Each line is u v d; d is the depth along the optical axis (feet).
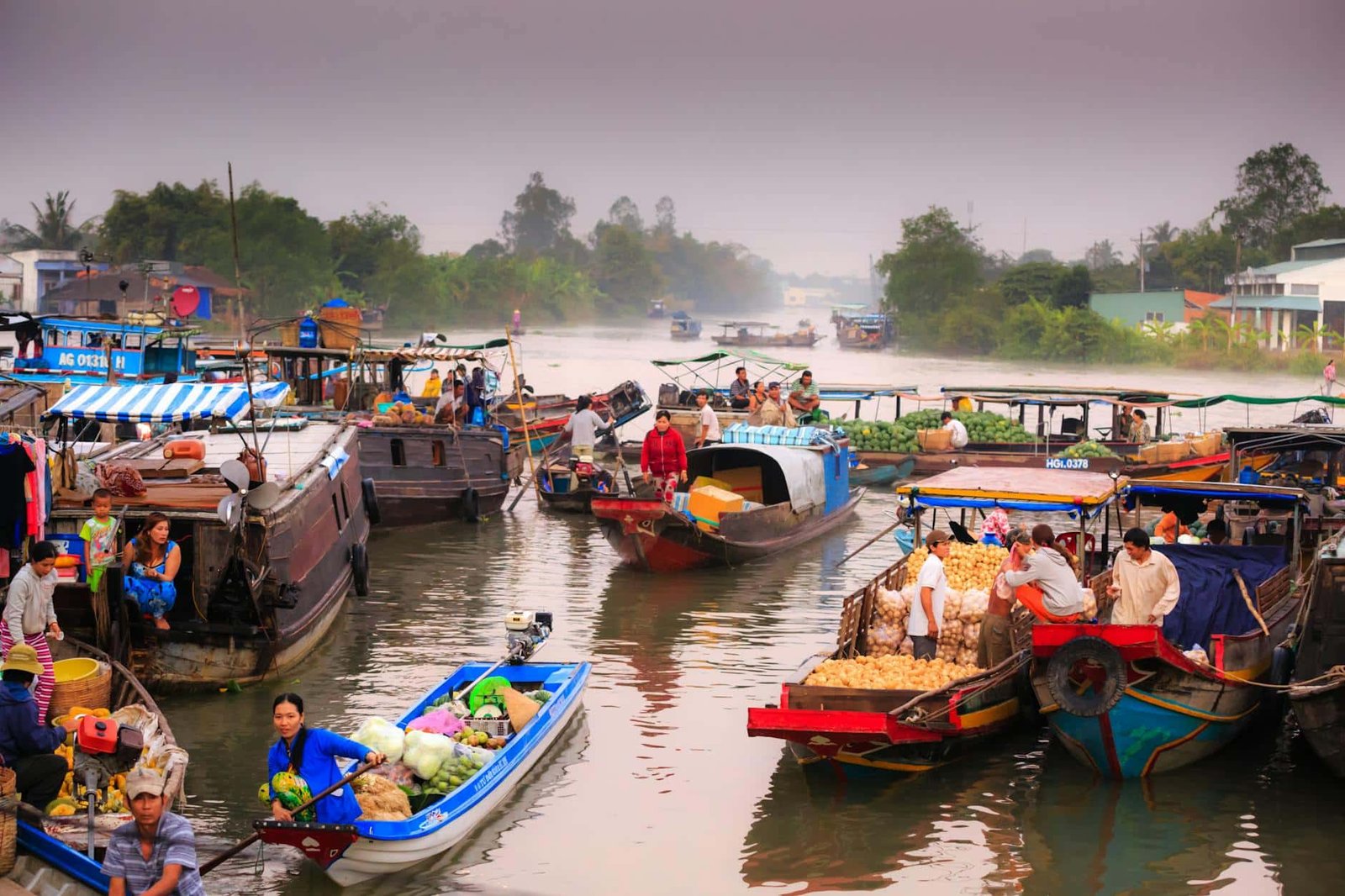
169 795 29.22
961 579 53.16
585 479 100.07
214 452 66.18
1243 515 65.31
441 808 36.55
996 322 377.71
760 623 64.69
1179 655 41.24
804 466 85.81
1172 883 36.17
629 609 67.31
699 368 267.80
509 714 44.52
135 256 412.16
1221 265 424.46
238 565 49.21
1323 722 41.73
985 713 44.50
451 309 522.47
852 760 42.32
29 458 45.65
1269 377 294.46
